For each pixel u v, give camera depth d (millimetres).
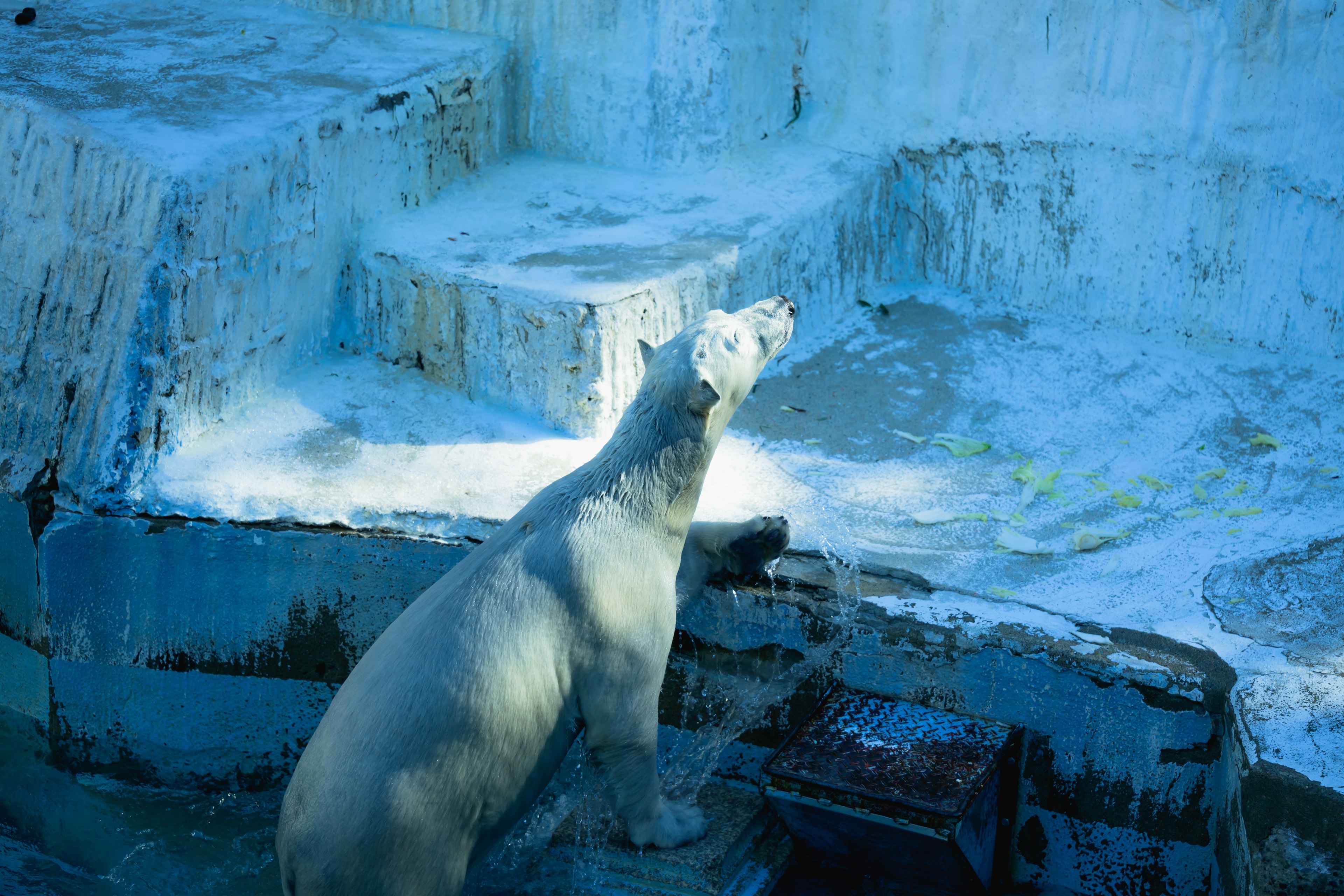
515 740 3215
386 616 4270
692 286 4797
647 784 3535
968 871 3576
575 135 5887
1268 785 3080
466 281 4668
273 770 4547
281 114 4809
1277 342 5133
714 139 5707
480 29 5926
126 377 4324
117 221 4438
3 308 4758
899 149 5836
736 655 4023
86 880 3973
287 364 4918
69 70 5246
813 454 4629
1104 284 5484
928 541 4121
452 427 4660
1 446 4594
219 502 4234
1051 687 3637
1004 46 5469
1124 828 3699
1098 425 4789
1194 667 3477
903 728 3734
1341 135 4801
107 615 4414
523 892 3639
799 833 3756
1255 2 4840
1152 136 5207
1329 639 3555
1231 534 4086
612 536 3354
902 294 5883
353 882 3045
